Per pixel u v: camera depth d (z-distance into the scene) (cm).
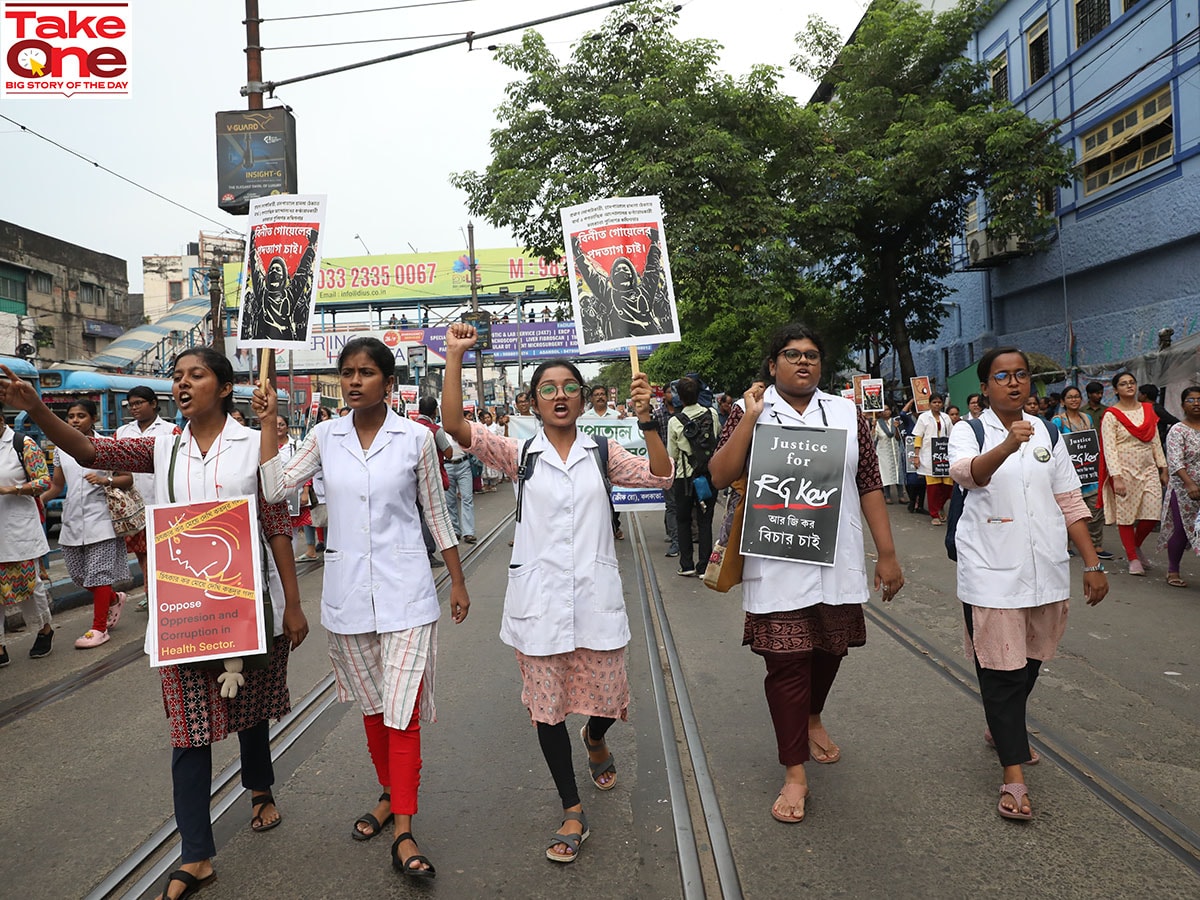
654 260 376
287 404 2100
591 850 309
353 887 288
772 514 330
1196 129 1317
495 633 622
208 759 295
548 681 315
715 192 1502
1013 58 1828
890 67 1772
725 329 2061
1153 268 1459
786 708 329
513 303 4219
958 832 312
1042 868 285
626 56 1485
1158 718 418
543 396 323
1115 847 297
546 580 317
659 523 1227
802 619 329
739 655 546
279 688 318
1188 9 1319
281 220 361
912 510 1263
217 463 304
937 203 1827
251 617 290
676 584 781
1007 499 336
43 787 377
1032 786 347
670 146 1467
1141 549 912
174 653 284
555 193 1445
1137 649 531
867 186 1691
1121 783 346
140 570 881
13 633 673
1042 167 1567
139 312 3669
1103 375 1534
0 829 338
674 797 349
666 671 519
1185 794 337
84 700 496
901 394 2198
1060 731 404
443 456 923
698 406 802
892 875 284
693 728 423
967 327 2161
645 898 278
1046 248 1723
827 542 327
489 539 1089
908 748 390
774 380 364
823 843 307
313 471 327
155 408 641
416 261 4250
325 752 405
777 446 335
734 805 340
